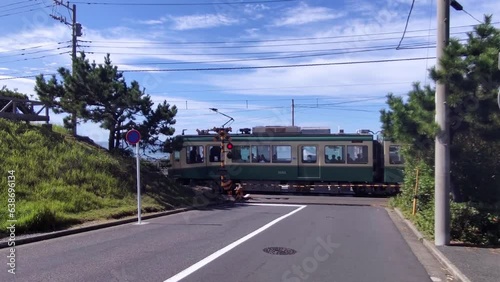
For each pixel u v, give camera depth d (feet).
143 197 59.36
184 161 95.14
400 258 29.53
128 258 28.27
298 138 90.27
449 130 33.60
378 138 88.89
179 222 46.50
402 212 55.31
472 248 31.37
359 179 86.58
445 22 33.22
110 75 67.67
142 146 71.15
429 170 43.65
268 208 62.64
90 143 71.20
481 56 30.14
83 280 22.82
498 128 32.96
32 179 47.65
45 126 65.51
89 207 47.96
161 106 70.44
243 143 92.73
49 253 29.63
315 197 84.02
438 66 32.58
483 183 37.37
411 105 37.81
